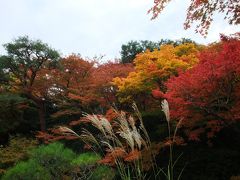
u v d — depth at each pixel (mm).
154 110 20125
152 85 18391
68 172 13008
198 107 13367
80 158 13016
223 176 16141
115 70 22109
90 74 24297
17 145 20531
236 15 10445
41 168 13109
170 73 17516
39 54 25609
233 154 16297
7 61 25797
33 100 26609
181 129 17703
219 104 13133
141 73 18156
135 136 4359
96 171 12391
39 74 25828
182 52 20531
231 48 12258
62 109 25609
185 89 12969
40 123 26844
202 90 12789
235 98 13133
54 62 25203
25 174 13078
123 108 21297
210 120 14648
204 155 16875
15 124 25953
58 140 22188
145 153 14250
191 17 10695
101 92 21328
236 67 12016
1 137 26312
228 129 17203
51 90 25203
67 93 24188
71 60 24297
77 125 22797
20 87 26516
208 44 19875
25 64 25844
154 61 18422
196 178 16516
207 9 10445
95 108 22688
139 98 20188
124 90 18922
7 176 13711
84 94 21891
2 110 25719
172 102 13609
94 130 21641
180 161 17281
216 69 12336
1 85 27734
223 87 12852
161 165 17422
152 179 16688
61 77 24609
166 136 18062
